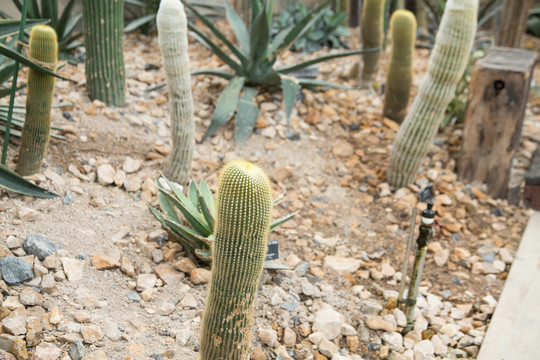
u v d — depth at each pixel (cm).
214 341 202
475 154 389
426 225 254
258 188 181
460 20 326
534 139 451
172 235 286
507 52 419
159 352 225
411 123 361
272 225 282
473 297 304
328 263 304
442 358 262
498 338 271
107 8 349
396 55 405
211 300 198
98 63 362
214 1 573
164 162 344
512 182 397
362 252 323
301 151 392
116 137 351
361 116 436
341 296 286
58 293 239
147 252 275
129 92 400
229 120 399
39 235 262
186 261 272
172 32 293
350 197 367
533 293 304
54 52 270
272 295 271
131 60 457
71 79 392
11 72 292
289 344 249
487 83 374
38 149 293
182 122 319
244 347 207
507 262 332
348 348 258
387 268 311
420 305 290
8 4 439
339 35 554
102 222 287
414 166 371
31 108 281
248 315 202
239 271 189
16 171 296
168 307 248
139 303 249
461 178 396
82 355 214
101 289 249
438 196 374
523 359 260
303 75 466
